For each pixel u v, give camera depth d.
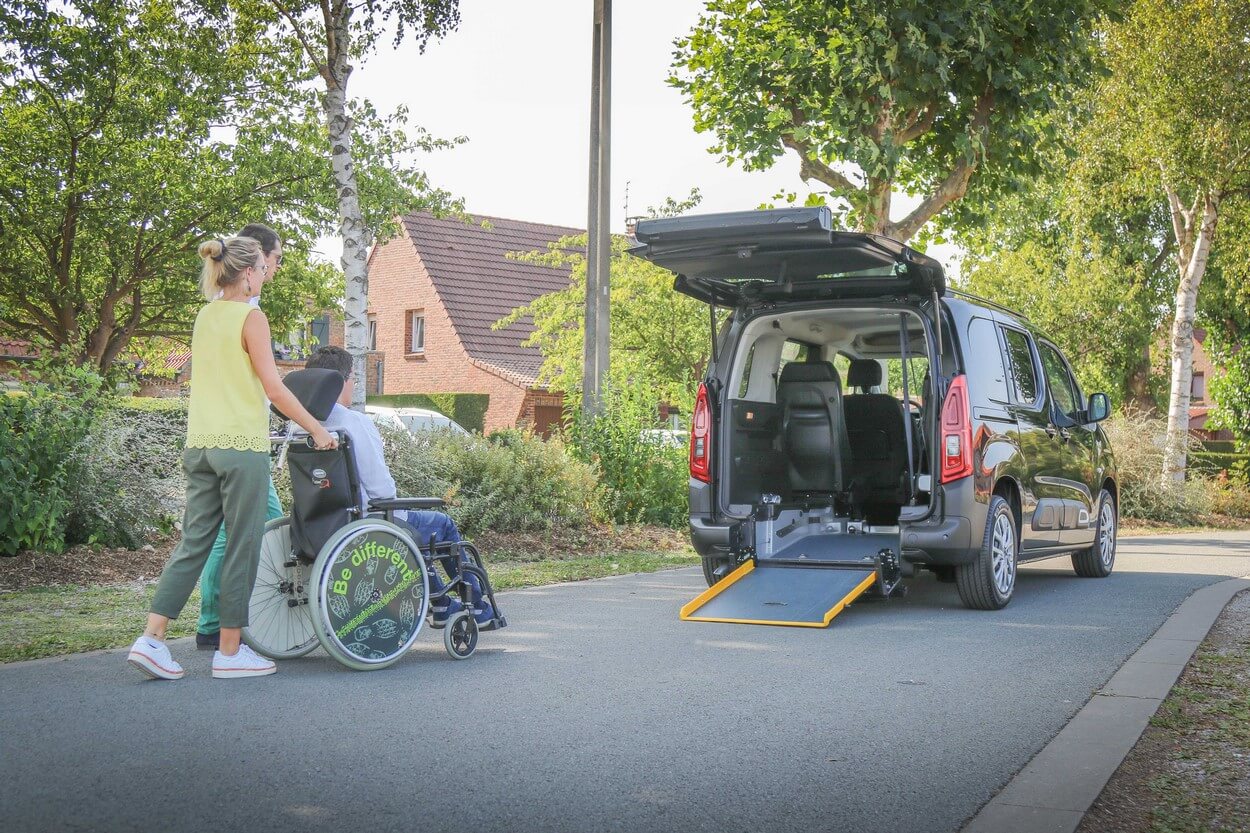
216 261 5.75
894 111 14.77
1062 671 6.04
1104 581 10.55
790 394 9.05
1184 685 5.77
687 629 7.31
